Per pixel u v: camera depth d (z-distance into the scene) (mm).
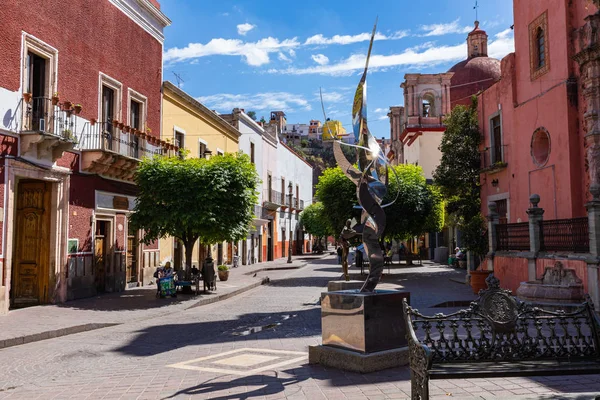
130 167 16734
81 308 12766
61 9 14289
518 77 17719
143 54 19062
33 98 12922
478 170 21406
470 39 40344
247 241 34844
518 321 4840
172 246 21453
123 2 17609
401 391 4871
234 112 31844
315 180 93000
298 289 18641
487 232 18031
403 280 20875
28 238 13867
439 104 37531
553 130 15195
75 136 14312
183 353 7609
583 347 4598
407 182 22938
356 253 29938
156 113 20047
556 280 11688
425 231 25906
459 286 18078
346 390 4977
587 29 13305
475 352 4484
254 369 6191
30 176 12672
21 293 13758
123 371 6453
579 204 14133
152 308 12922
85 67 15398
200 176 15406
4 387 5930
